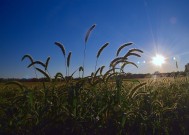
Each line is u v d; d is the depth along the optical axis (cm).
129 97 74
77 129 61
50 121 61
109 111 65
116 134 63
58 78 70
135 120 69
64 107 62
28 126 60
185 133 77
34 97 65
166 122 76
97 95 69
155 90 98
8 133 58
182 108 87
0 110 64
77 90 66
